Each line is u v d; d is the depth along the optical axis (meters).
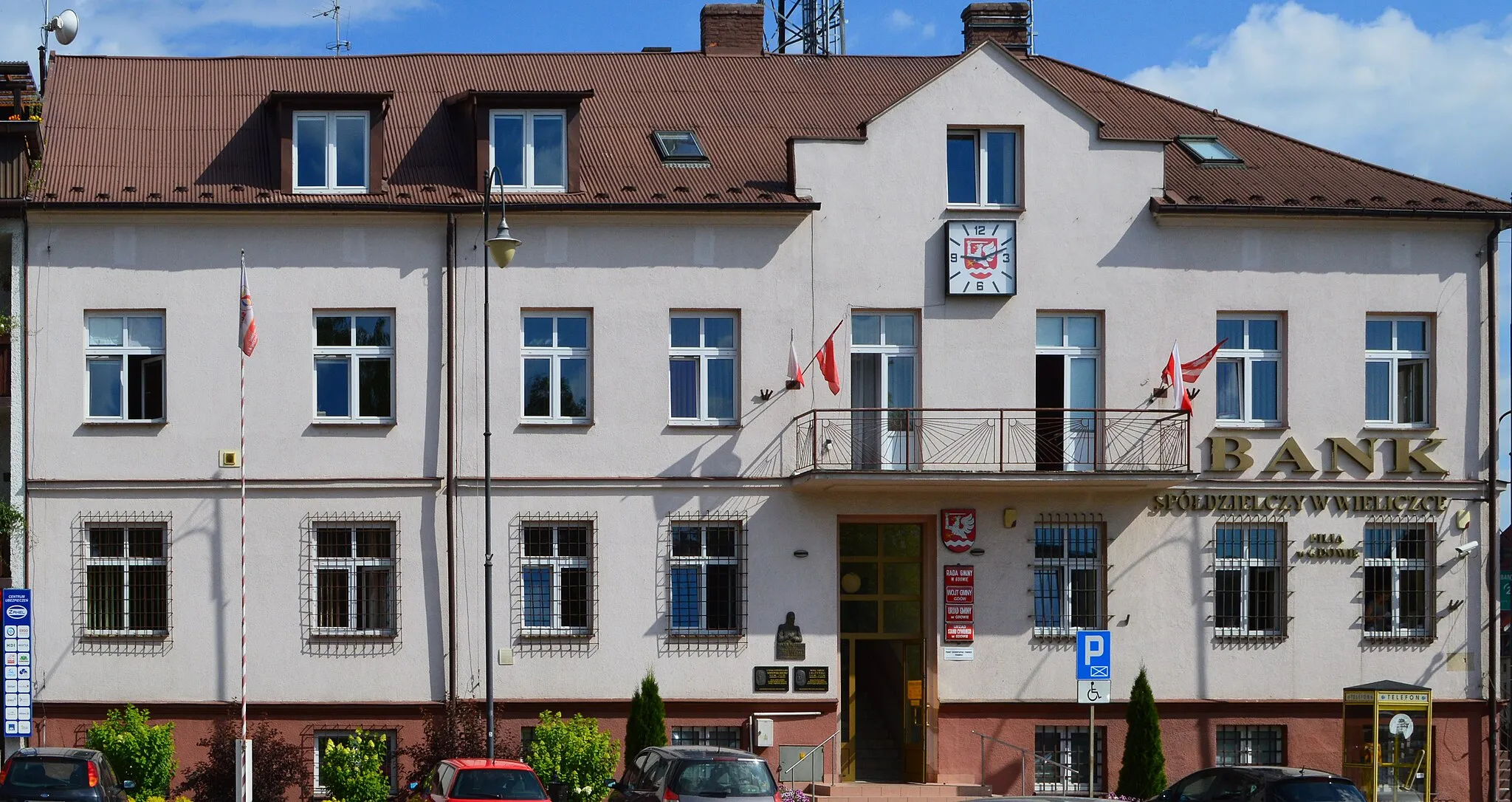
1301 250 29.98
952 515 28.97
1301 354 29.86
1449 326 30.23
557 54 34.19
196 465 28.03
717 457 28.73
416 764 27.39
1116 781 28.91
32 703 27.28
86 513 27.83
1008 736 28.84
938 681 28.78
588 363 28.84
